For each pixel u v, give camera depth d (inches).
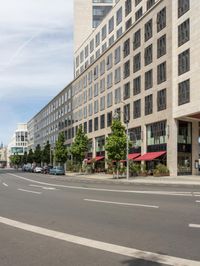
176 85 2057.1
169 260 286.5
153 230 406.3
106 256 302.0
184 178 1743.4
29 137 7618.1
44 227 441.7
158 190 954.7
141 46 2454.5
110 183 1418.6
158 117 2215.8
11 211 592.7
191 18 1937.7
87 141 3041.3
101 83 3196.4
